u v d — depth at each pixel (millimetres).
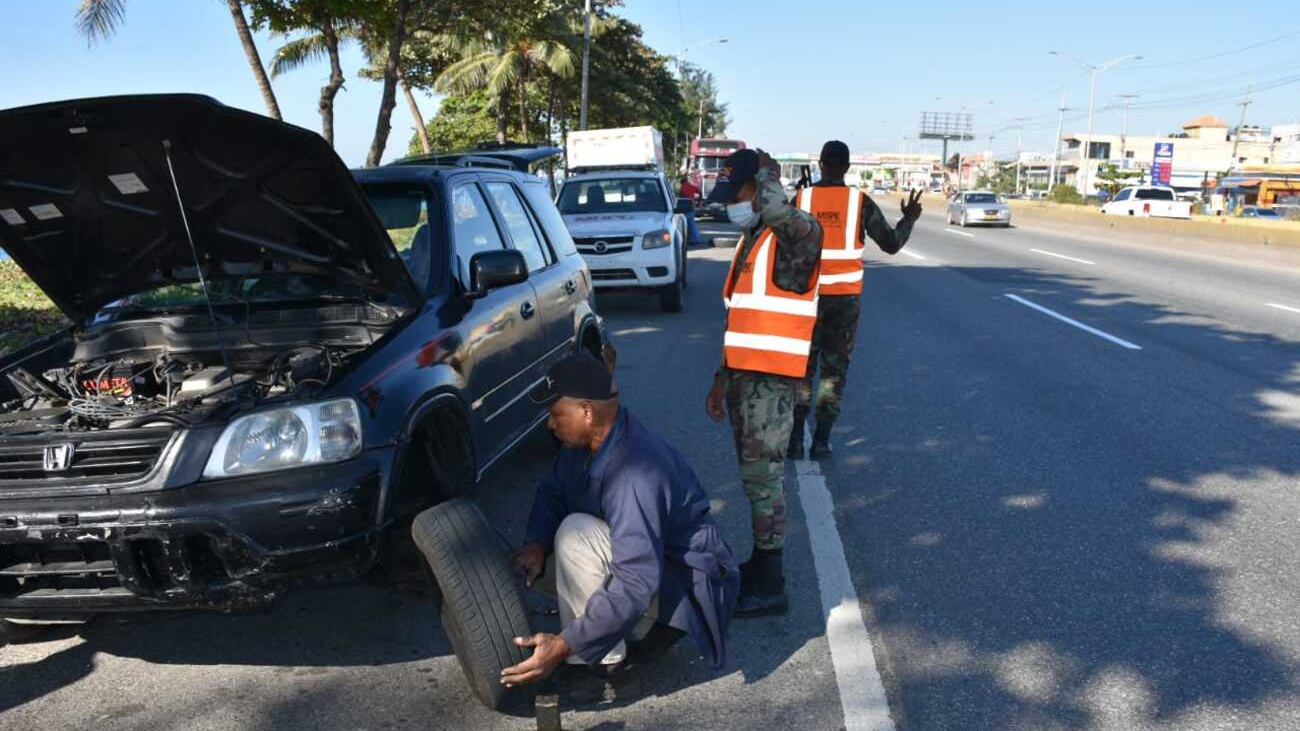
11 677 3674
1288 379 8492
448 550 3170
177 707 3443
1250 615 4055
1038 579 4418
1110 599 4211
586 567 3365
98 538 3111
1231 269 18969
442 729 3285
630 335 11195
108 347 4383
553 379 3307
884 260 20703
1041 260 20766
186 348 4250
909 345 10289
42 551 3232
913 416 7309
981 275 17500
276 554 3154
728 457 6301
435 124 46562
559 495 3631
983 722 3301
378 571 3641
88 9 14172
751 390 4035
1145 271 18344
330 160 3477
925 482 5770
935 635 3912
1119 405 7570
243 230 4023
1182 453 6316
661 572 3232
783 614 4102
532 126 48562
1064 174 109438
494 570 3207
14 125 3373
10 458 3271
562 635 3150
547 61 35562
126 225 4035
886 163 154750
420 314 4168
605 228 12453
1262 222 26562
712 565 3445
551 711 3164
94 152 3590
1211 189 77438
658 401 7828
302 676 3652
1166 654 3740
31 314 10906
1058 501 5426
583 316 6141
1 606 3229
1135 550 4742
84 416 3529
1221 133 130250
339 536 3240
